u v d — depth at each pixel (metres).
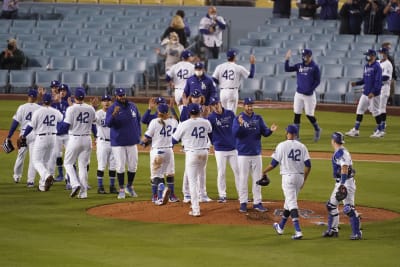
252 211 55.75
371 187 65.12
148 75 114.94
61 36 122.88
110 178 61.97
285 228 51.81
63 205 58.06
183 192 58.81
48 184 61.00
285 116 99.31
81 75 112.56
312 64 81.25
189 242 48.25
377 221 54.16
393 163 74.69
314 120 82.69
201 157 54.19
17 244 47.25
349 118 99.81
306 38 117.12
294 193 49.38
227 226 52.09
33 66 117.50
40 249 46.09
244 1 132.00
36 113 61.44
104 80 112.19
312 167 72.44
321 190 63.72
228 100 78.31
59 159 66.31
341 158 48.16
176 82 78.31
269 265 43.19
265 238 49.25
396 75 107.12
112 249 46.31
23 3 135.00
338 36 115.81
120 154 59.56
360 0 115.62
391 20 114.38
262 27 121.62
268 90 108.56
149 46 119.31
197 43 119.44
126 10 131.00
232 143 57.25
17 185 65.12
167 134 57.44
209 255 45.16
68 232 50.47
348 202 48.97
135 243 47.84
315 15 127.81
